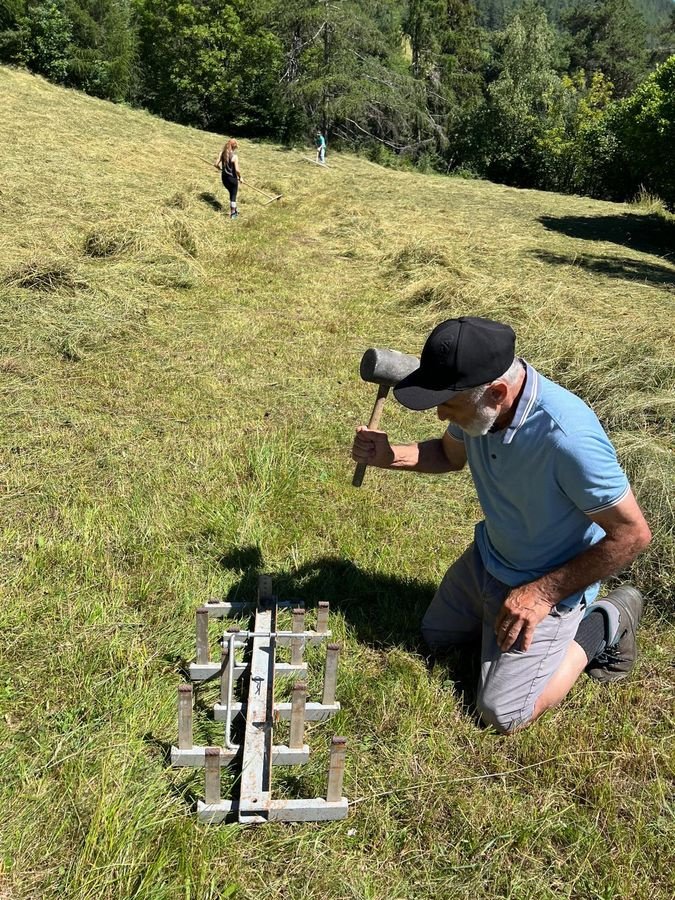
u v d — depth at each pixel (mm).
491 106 30469
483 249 11125
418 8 36188
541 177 29344
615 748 2436
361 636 2924
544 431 2197
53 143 14305
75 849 1992
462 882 2000
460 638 2871
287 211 13227
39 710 2414
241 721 2455
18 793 2123
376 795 2229
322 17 27625
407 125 30328
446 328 2092
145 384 5246
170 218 9250
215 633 2820
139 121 21609
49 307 6176
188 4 26734
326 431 4773
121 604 2949
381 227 11844
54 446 4207
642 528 2219
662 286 10047
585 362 5727
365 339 6805
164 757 2291
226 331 6555
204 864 1946
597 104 30125
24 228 8273
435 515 3914
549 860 2078
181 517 3553
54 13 25531
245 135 28625
